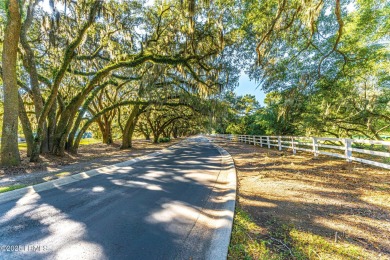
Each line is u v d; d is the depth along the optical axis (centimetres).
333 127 1661
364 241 285
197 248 274
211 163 1005
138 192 535
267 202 442
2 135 951
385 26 1116
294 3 811
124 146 2066
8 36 936
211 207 425
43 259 255
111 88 2294
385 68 1185
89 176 735
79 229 333
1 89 1736
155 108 2330
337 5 649
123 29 1337
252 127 2877
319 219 354
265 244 282
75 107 1409
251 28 1280
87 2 1152
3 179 699
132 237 306
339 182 559
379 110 1354
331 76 1367
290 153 1187
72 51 1138
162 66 1512
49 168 916
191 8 818
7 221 365
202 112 2177
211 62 1542
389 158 816
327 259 247
